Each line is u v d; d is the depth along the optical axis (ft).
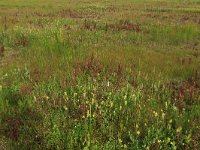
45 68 32.17
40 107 23.26
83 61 33.40
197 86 29.48
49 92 25.72
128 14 75.51
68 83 27.09
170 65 34.60
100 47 41.32
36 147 19.56
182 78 31.40
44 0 114.01
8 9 87.20
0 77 29.76
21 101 24.95
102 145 18.65
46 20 64.90
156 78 29.89
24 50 40.91
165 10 84.74
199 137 19.93
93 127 20.70
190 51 43.42
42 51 38.96
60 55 37.06
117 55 36.58
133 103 23.35
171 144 19.43
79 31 51.93
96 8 88.43
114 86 26.94
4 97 25.27
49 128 20.77
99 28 56.95
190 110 24.32
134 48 41.50
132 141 19.38
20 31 49.78
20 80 29.09
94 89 25.17
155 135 19.60
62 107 23.21
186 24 61.82
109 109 22.47
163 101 24.64
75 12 79.25
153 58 36.81
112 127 20.52
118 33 53.21
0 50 40.78
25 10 84.58
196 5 98.63
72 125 20.86
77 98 24.56
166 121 21.68
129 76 29.86
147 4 101.14
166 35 52.54
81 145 19.11
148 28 57.31
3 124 22.18
